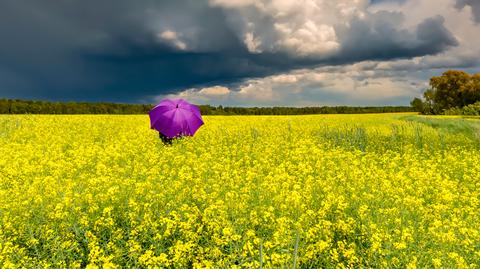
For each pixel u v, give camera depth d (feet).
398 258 17.66
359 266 17.42
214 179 31.60
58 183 27.55
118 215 22.56
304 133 62.64
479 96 229.25
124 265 17.74
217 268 16.51
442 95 239.91
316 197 25.99
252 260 17.11
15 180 30.58
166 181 28.43
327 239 18.97
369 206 24.04
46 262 17.17
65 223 20.13
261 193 26.04
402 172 33.12
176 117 46.50
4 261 16.83
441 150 48.29
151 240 19.22
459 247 18.71
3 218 21.30
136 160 38.70
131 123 83.97
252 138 57.47
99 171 32.07
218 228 19.60
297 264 16.30
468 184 32.17
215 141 54.08
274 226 20.53
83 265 18.29
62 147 50.31
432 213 23.76
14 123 68.33
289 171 36.09
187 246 17.34
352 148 50.85
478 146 53.93
